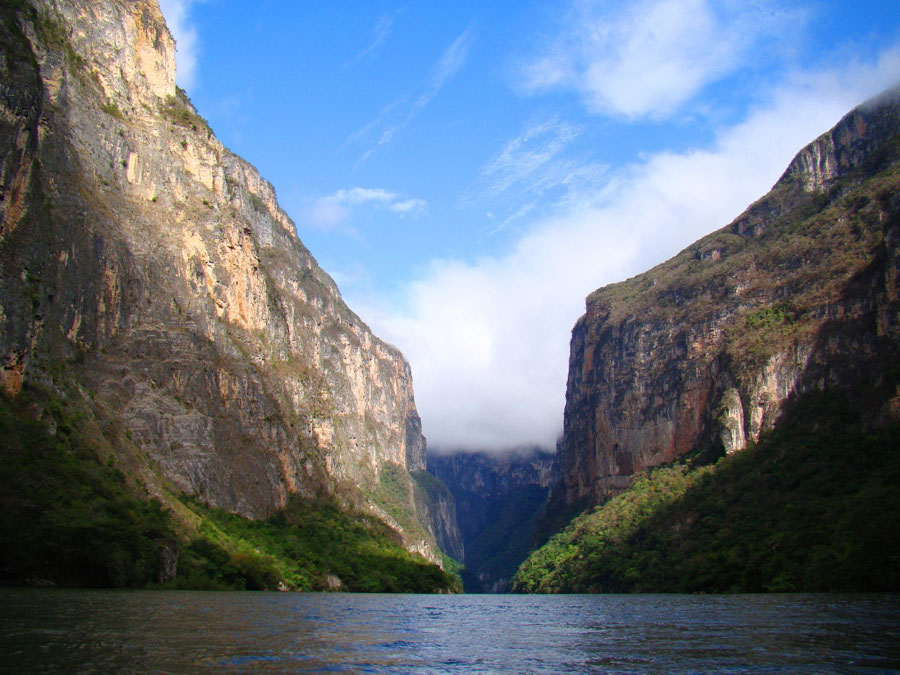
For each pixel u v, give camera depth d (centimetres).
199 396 14875
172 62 18725
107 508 9700
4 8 12625
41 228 11612
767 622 6888
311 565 14225
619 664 4741
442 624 7606
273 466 16625
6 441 9238
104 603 6662
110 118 15238
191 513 12562
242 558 11781
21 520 8462
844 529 12912
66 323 12462
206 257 17000
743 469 19362
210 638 5000
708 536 17362
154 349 14325
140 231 15112
